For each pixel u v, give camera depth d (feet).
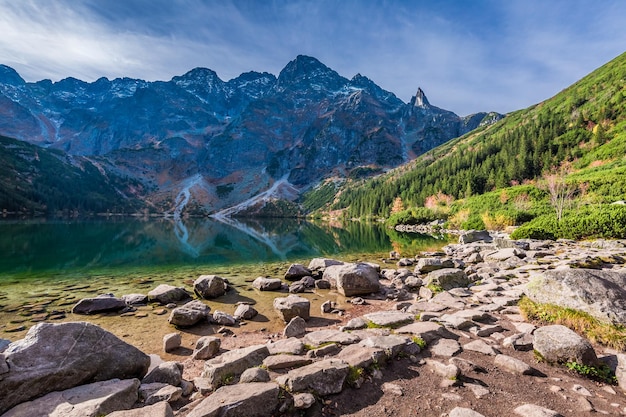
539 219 123.24
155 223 346.13
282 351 23.89
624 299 27.43
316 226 316.19
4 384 16.67
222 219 555.28
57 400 16.83
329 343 25.63
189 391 19.90
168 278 63.93
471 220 174.29
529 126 399.44
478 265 63.21
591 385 19.76
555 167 269.64
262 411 16.03
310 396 17.19
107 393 17.28
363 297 48.96
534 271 52.65
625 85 322.55
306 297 49.57
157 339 32.35
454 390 18.72
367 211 452.76
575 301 28.84
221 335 33.55
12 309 41.60
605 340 25.14
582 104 367.04
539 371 21.18
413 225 255.91
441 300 40.27
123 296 46.52
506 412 16.71
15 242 121.90
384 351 22.33
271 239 164.45
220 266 79.71
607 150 240.94
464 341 26.27
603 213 90.02
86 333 21.03
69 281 60.29
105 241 137.08
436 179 399.24
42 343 19.22
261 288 54.44
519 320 31.42
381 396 18.19
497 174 304.30
